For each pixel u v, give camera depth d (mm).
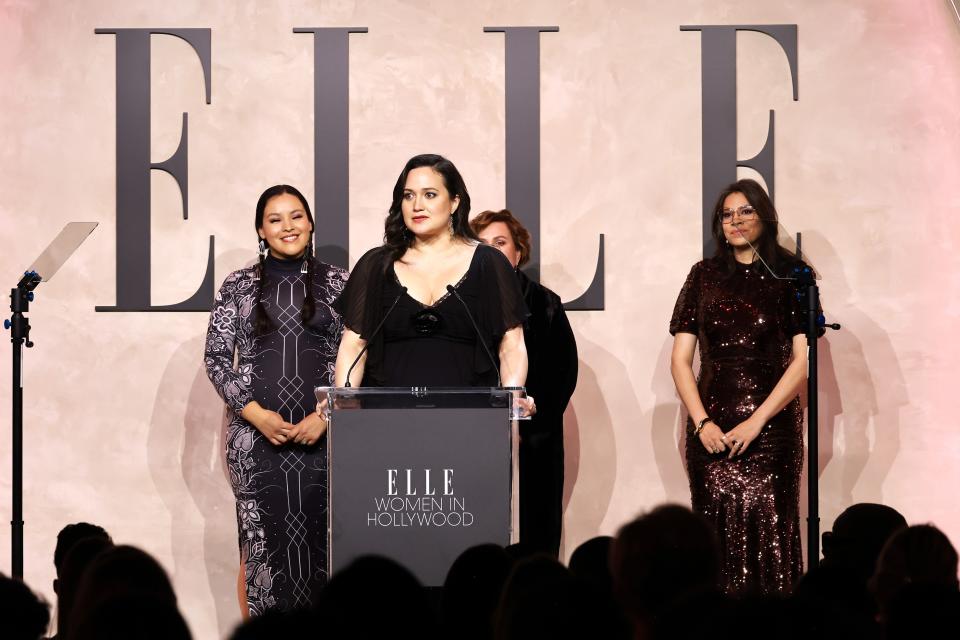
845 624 3840
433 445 7219
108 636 3945
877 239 12516
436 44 12633
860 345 12492
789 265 10789
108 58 12594
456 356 8539
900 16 12562
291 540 10500
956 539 12383
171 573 12406
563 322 11305
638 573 5477
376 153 12602
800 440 11055
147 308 12477
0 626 4609
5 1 12609
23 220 12516
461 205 8859
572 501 12461
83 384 12469
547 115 12602
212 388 12508
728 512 10789
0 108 12547
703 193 12492
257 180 12562
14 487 10312
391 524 7203
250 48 12609
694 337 11375
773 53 12539
